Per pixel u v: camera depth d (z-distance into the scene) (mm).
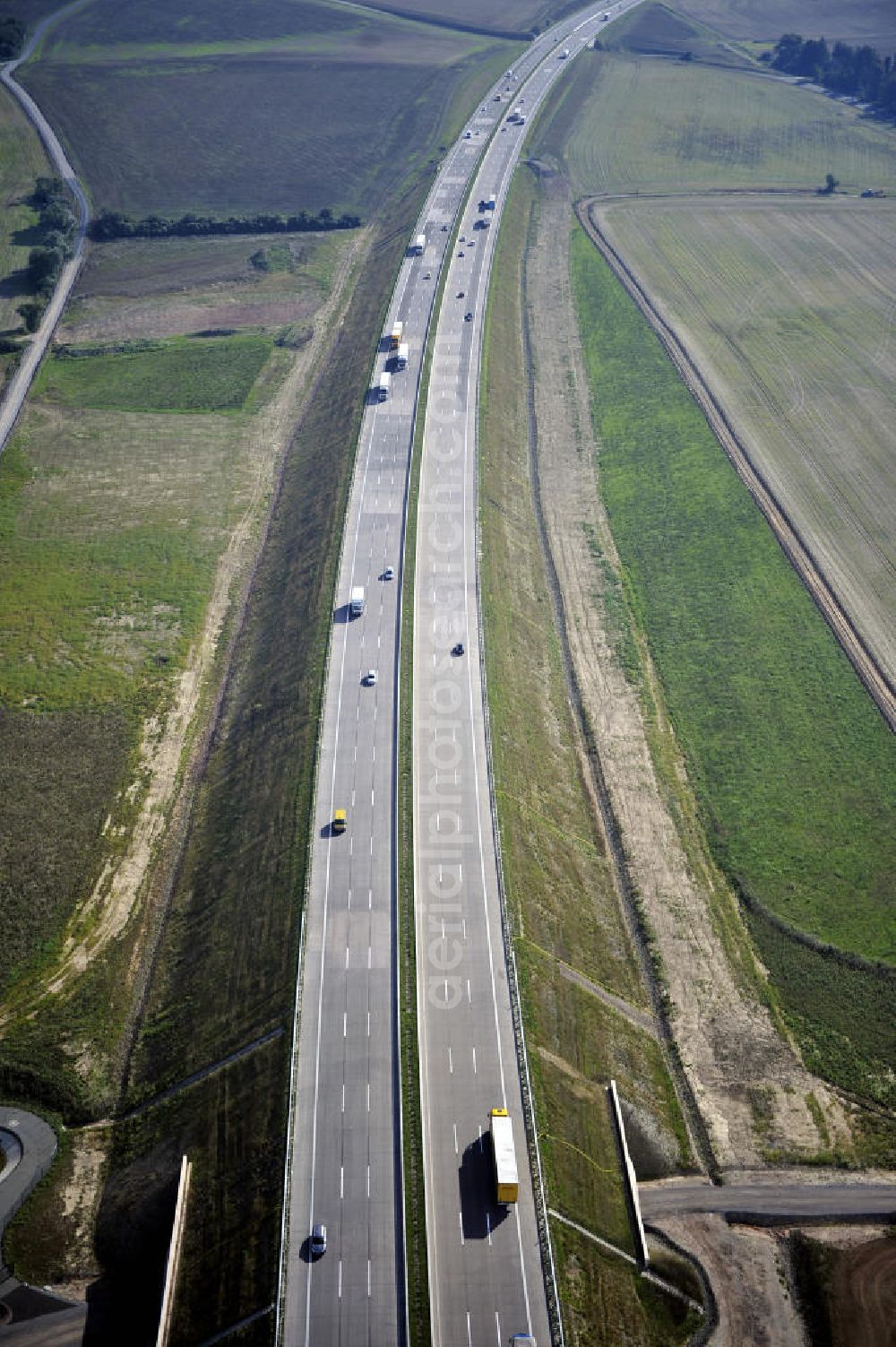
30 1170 79625
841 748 115125
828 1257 75000
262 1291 69688
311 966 87875
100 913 98125
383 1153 76188
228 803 107688
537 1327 67938
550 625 133000
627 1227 75812
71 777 110875
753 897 100750
